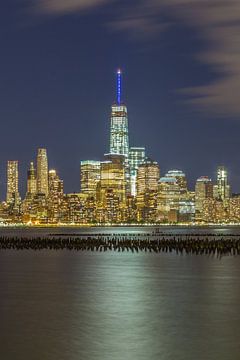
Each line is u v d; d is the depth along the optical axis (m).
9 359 37.94
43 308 56.00
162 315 52.19
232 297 63.19
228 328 46.78
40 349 40.38
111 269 98.75
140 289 70.38
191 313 53.16
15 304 58.50
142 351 39.84
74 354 39.06
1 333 45.12
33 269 99.06
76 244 169.62
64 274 89.69
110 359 37.88
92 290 69.62
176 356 38.59
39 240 184.88
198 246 144.38
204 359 37.88
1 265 107.56
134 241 170.50
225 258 124.31
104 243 170.38
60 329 46.41
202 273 90.69
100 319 50.50
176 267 102.12
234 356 38.56
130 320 49.94
